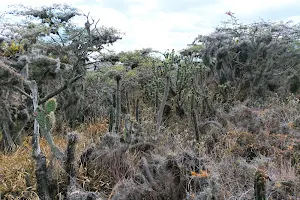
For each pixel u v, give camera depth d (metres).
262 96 6.25
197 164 3.17
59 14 5.85
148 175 3.08
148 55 7.19
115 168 3.36
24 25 5.23
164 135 4.12
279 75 6.45
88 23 5.24
